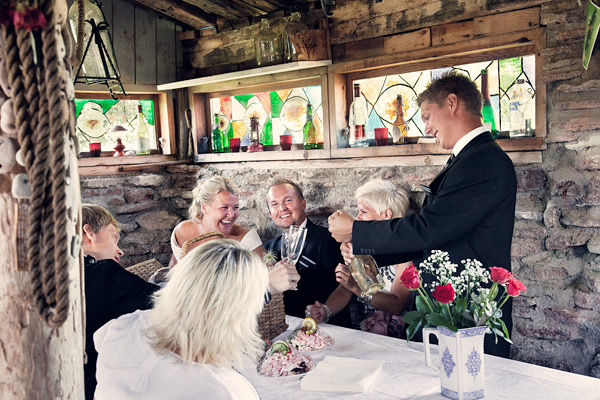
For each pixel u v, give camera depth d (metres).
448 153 2.85
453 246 2.17
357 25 3.15
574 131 2.47
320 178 3.37
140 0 3.67
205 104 4.03
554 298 2.57
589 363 2.52
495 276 1.61
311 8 3.34
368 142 3.25
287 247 3.07
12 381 0.98
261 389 1.73
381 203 2.79
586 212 2.46
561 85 2.50
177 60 3.97
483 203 2.05
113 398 1.28
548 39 2.51
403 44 2.98
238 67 3.70
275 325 2.20
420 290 1.72
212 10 3.66
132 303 1.97
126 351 1.32
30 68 0.89
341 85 3.32
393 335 2.69
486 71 2.88
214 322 1.25
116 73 2.79
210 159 3.87
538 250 2.61
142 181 3.88
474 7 2.72
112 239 2.32
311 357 1.88
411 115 3.18
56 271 0.92
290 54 3.28
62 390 1.00
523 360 2.68
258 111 3.80
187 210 3.95
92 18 2.71
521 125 2.75
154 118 4.06
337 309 2.66
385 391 1.67
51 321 0.94
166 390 1.23
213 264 1.29
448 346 1.59
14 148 0.94
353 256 2.19
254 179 3.65
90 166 3.69
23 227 0.95
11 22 0.88
